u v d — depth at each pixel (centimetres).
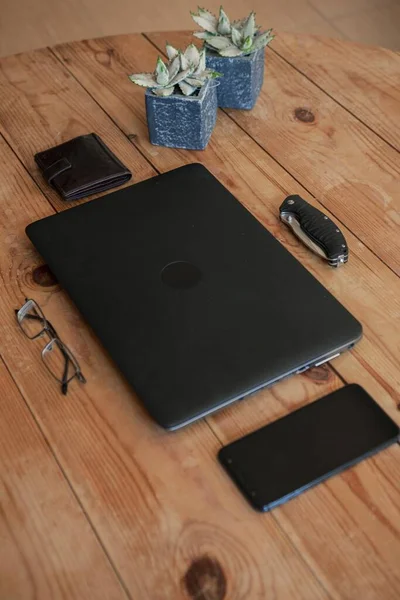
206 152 128
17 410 93
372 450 87
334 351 96
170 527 82
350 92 138
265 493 83
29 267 110
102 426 91
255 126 132
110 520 83
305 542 80
